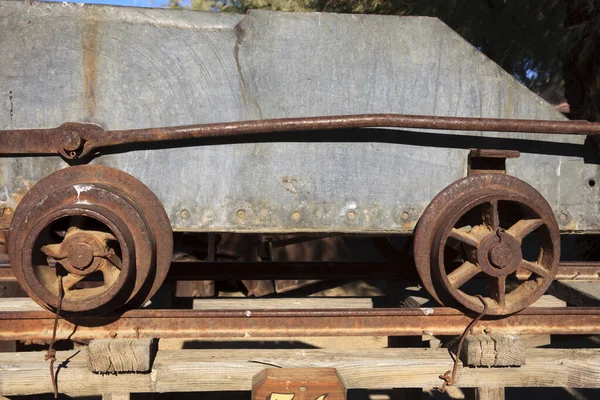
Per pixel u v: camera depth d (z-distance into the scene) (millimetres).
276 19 2164
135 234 2025
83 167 2098
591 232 2340
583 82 3994
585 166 2328
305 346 4258
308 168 2197
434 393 3555
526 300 2199
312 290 5121
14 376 2057
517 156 2174
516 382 2199
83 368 2098
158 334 2189
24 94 2074
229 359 2164
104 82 2105
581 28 4000
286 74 2176
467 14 5707
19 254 1990
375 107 2211
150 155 2143
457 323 2283
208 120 2152
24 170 2113
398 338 2955
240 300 2992
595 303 2592
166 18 2119
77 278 2080
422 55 2223
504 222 2410
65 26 2074
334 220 2215
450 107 2240
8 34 2053
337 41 2188
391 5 5879
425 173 2244
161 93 2129
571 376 2201
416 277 3035
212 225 2176
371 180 2223
